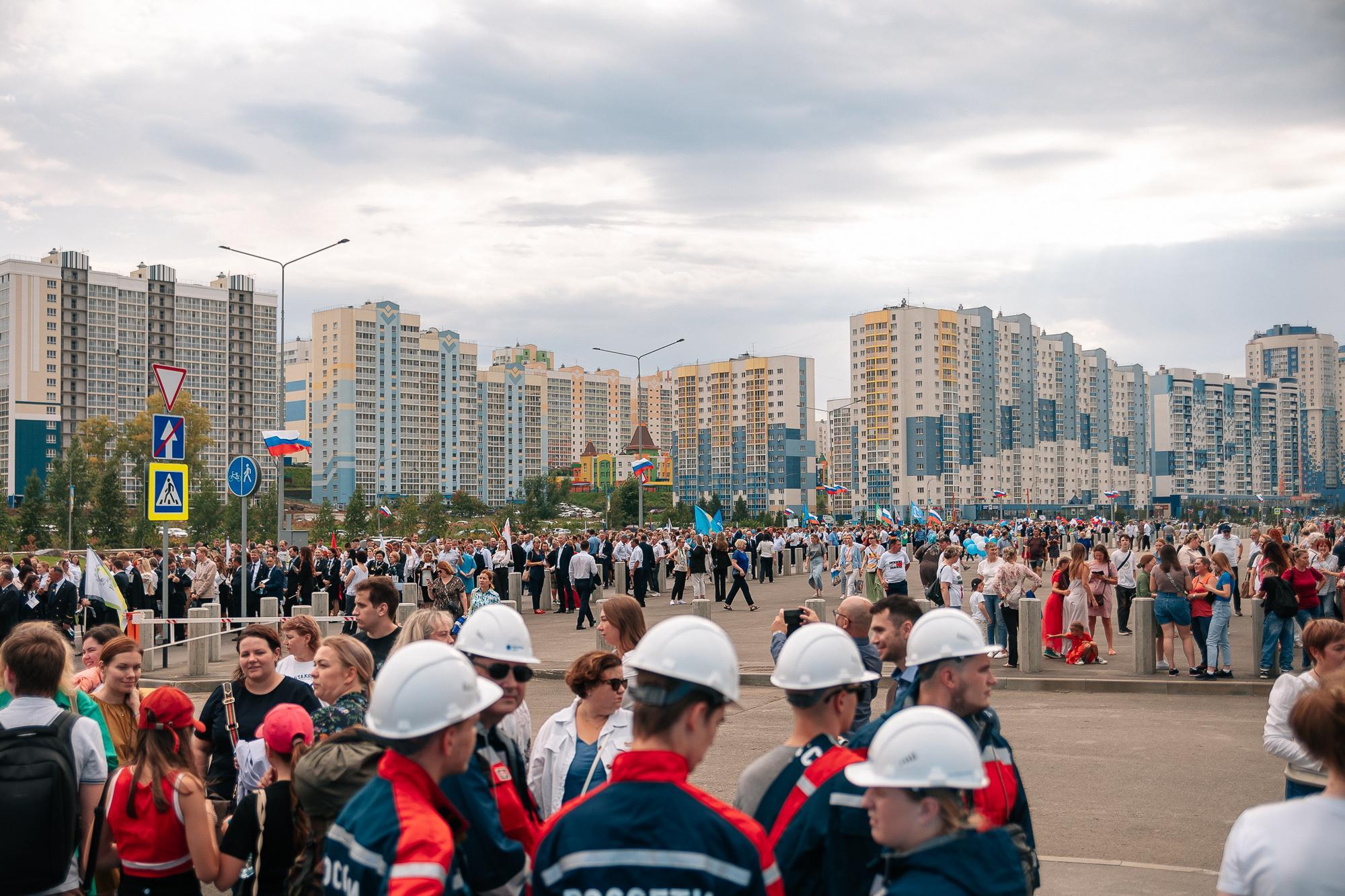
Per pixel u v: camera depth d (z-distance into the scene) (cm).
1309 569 1516
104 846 490
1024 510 16075
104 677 627
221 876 456
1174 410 19488
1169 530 5394
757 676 1653
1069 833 832
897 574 2262
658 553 3650
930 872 293
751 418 16988
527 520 11681
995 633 1784
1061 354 17012
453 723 314
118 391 14700
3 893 448
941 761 296
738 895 287
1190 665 1559
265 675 585
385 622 761
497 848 348
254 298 16375
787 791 375
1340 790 325
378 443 17112
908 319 15225
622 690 542
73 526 8506
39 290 13950
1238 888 319
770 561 3900
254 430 16412
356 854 301
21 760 457
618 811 292
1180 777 1005
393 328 17275
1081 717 1323
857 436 15938
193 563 3017
